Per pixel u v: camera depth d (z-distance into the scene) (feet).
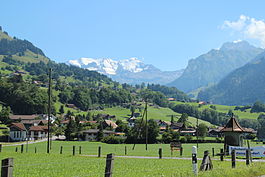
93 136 458.50
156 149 251.19
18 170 86.33
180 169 83.76
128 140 386.52
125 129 522.47
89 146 299.17
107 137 401.49
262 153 135.54
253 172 67.77
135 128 389.19
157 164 106.32
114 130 550.77
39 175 74.33
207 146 314.14
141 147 287.69
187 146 313.53
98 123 599.57
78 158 137.69
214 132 602.03
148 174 71.77
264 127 597.11
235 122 193.67
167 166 97.55
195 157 60.08
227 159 134.00
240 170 66.59
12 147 279.28
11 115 635.66
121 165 102.17
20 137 440.04
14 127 442.50
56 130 492.13
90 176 71.31
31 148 261.44
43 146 292.81
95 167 96.02
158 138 394.11
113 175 70.28
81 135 457.27
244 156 143.84
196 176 58.03
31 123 571.69
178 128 655.35
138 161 121.80
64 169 89.61
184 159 136.26
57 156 150.41
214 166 87.92
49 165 102.58
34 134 458.50
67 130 453.99
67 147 277.44
